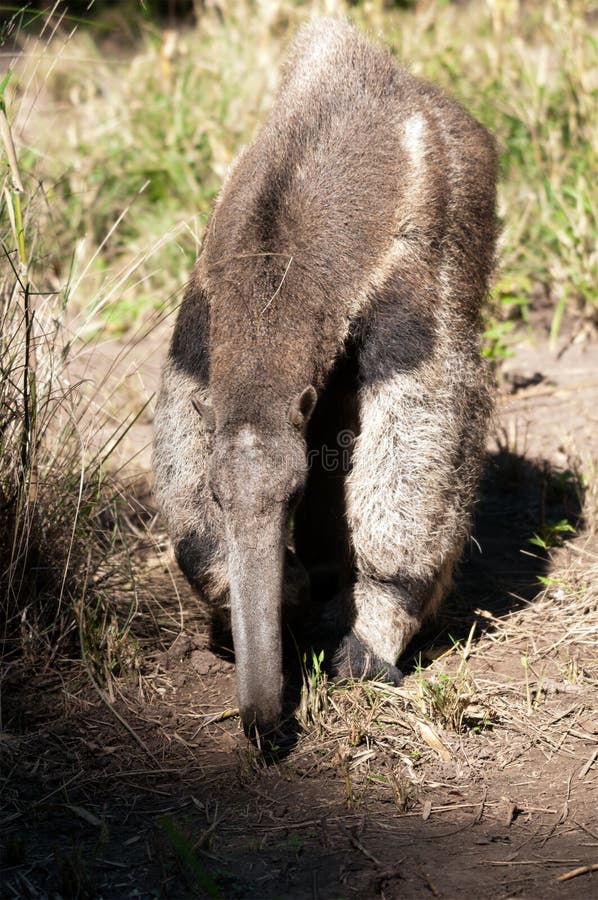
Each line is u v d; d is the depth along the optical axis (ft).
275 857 25.63
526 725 30.91
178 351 32.73
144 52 86.53
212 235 31.40
